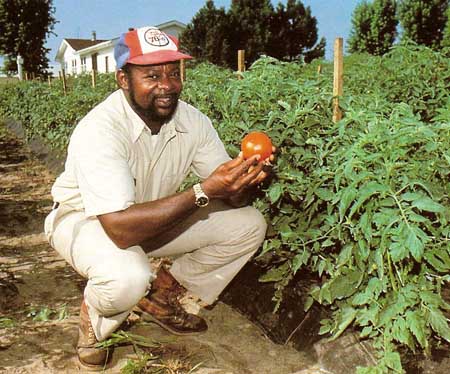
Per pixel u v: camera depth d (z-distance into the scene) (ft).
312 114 6.44
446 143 5.13
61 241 5.25
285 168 6.06
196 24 70.03
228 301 6.75
